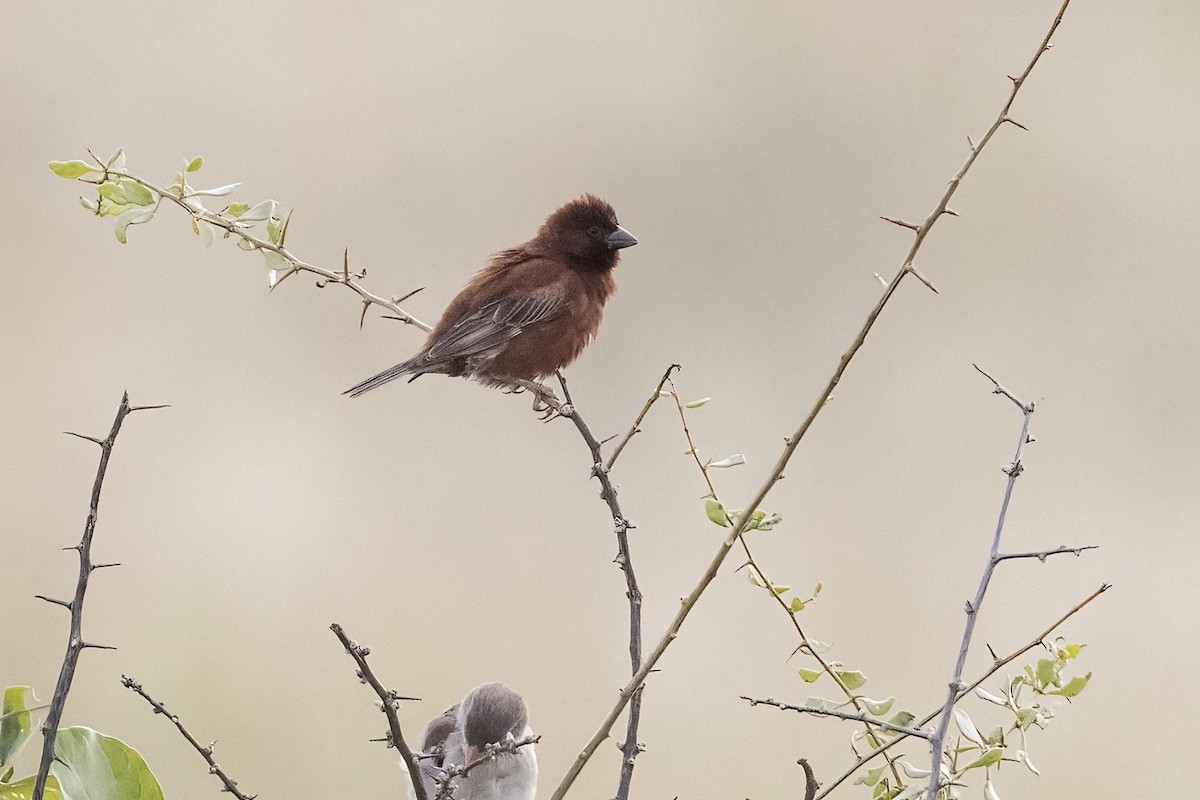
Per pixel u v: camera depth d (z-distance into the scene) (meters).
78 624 4.25
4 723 4.72
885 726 4.56
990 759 4.47
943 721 4.39
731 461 4.96
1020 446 4.70
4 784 4.78
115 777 4.78
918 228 4.82
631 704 4.93
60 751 4.72
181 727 4.47
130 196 5.64
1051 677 4.47
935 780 4.29
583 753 4.79
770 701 4.66
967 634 4.51
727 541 4.84
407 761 4.31
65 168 5.58
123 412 4.30
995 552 4.57
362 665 4.26
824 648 4.90
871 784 4.63
